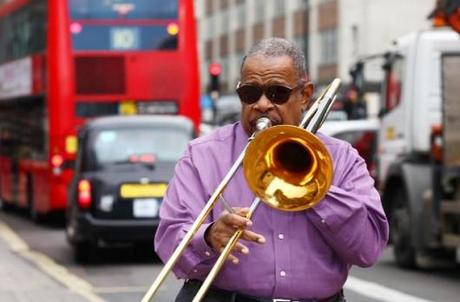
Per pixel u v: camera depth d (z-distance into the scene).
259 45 4.09
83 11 20.81
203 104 49.75
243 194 4.04
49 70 20.89
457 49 14.07
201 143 4.20
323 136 4.14
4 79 26.38
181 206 4.09
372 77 42.97
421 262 14.31
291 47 4.09
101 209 14.27
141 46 20.89
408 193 13.73
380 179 15.38
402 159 14.22
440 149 13.19
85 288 12.32
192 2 21.14
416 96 14.12
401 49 14.70
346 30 47.62
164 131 15.13
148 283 12.85
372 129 20.92
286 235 4.00
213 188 4.09
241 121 4.18
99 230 14.20
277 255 3.98
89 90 20.80
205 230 3.91
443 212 12.98
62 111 20.70
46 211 21.59
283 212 4.00
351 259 4.00
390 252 16.59
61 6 20.75
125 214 14.28
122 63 20.84
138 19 20.91
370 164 20.62
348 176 4.07
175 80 20.92
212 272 3.82
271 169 3.79
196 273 4.01
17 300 11.20
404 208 14.12
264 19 60.41
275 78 4.01
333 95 4.15
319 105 4.12
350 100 26.33
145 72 20.88
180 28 20.98
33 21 22.66
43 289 12.16
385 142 15.20
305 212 3.99
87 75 20.81
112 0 20.88
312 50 52.50
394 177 14.38
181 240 3.99
